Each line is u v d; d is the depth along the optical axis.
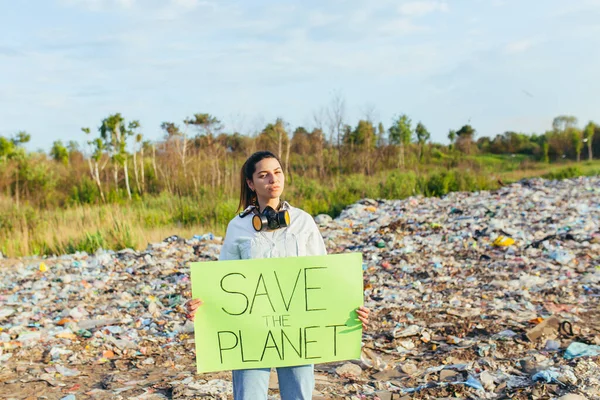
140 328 6.93
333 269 3.07
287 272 3.05
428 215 14.42
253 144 28.56
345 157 29.45
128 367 5.61
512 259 9.64
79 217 16.03
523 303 7.12
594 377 4.54
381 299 7.75
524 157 50.53
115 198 21.64
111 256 11.48
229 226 3.18
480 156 47.31
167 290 8.74
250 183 3.13
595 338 5.54
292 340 3.07
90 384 5.12
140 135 24.64
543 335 5.75
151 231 14.41
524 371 4.94
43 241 13.68
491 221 12.41
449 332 6.18
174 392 4.66
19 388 5.02
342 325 3.09
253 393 3.05
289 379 3.12
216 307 3.04
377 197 19.41
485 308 7.02
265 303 3.05
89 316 7.45
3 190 22.19
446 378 4.87
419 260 10.01
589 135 46.75
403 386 4.78
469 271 9.05
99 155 23.22
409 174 21.72
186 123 24.59
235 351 3.05
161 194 22.30
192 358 5.80
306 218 3.16
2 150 23.11
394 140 34.38
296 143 33.03
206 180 24.00
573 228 11.70
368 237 12.36
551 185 19.77
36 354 5.99
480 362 5.14
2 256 12.48
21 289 9.20
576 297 7.38
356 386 4.73
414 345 5.90
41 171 23.08
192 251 11.72
